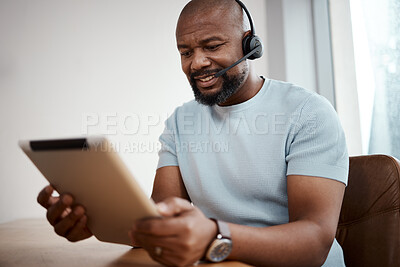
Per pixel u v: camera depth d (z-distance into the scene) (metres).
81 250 0.90
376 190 1.11
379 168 1.12
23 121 2.37
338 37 2.37
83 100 2.46
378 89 2.06
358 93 2.22
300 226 0.82
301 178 0.97
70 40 2.47
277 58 2.56
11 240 1.08
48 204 0.90
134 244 0.84
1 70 2.35
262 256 0.74
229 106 1.18
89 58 2.49
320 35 2.51
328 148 1.00
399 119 1.93
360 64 2.20
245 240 0.71
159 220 0.61
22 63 2.39
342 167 0.98
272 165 1.09
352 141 2.26
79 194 0.75
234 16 1.10
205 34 1.06
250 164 1.11
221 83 1.09
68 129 2.43
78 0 2.50
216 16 1.07
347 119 2.30
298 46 2.55
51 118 2.41
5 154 2.31
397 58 1.94
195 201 1.21
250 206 1.11
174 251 0.62
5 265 0.75
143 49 2.57
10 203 2.29
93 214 0.78
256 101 1.17
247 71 1.13
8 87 2.36
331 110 1.08
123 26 2.55
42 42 2.43
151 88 2.55
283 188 1.09
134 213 0.65
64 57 2.46
